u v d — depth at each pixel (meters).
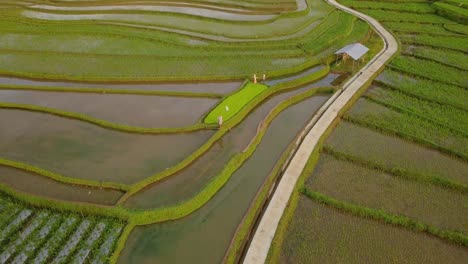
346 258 17.50
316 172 22.75
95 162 22.84
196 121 26.97
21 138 24.69
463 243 18.27
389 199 20.86
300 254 17.66
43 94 29.91
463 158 23.83
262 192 20.86
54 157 23.12
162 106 28.70
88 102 28.95
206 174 22.45
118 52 36.97
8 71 32.59
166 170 21.92
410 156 24.17
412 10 53.62
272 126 27.72
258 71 34.44
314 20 47.84
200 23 45.28
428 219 19.62
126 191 20.55
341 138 25.73
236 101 29.34
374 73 34.16
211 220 19.69
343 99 29.58
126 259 17.41
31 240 17.73
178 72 33.59
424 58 38.41
